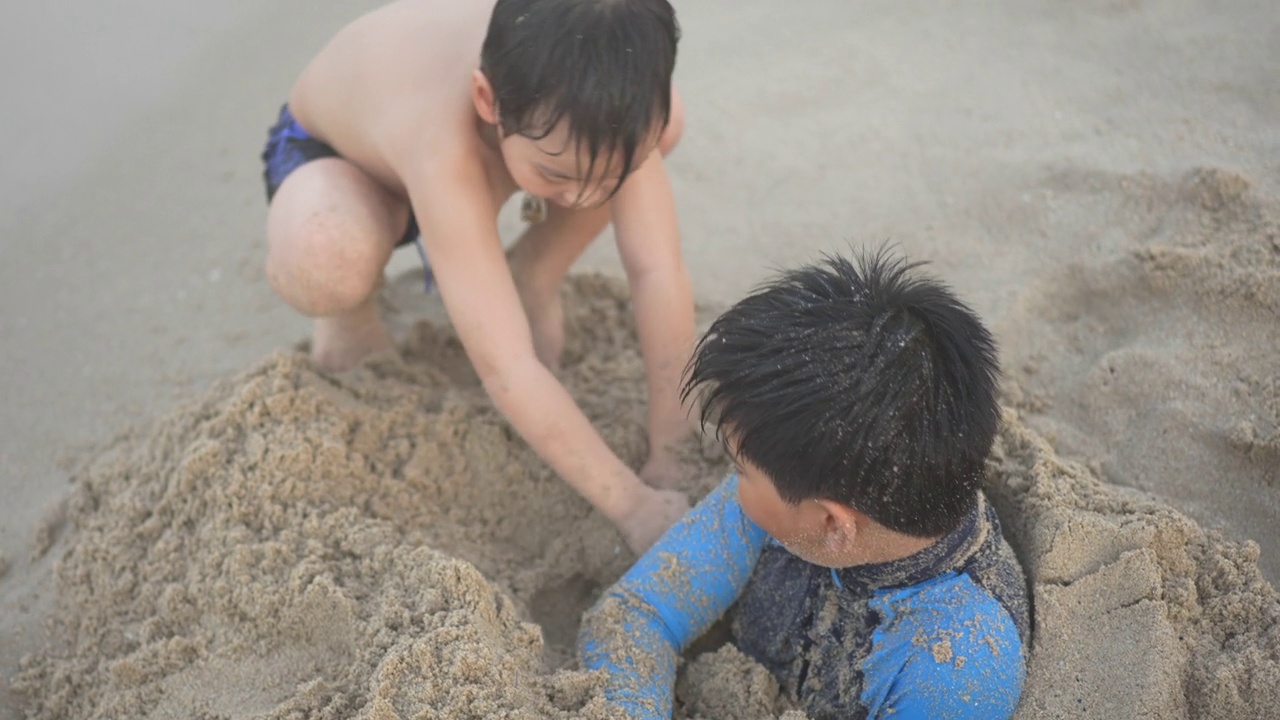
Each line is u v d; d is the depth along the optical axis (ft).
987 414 5.00
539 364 6.59
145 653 6.11
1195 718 5.17
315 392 6.98
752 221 9.14
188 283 9.48
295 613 5.99
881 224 8.80
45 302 9.43
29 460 8.08
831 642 5.71
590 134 5.72
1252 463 6.40
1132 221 8.02
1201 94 9.02
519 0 5.94
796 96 10.27
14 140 11.09
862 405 4.69
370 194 7.25
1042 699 5.29
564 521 7.07
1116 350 7.18
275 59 11.82
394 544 6.33
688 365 5.64
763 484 5.04
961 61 10.22
